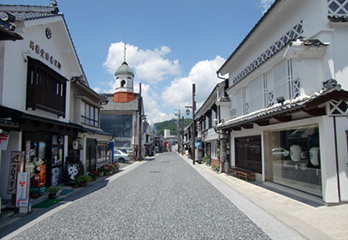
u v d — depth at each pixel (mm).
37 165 9867
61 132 11523
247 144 13445
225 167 16797
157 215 6742
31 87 9016
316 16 7641
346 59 7289
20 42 8633
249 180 12492
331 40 7312
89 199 9000
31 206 7965
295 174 8859
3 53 7707
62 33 11281
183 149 53281
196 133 36031
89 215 6805
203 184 12328
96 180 14375
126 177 15531
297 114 8070
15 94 8289
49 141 11336
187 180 13812
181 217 6531
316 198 7332
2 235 5293
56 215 6859
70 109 14367
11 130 7852
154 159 37250
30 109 9188
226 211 7133
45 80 9992
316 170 7562
